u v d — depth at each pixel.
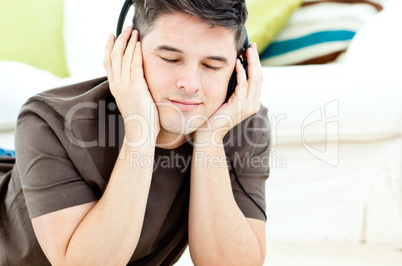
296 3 1.97
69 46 2.09
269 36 1.99
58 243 0.92
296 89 1.60
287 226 1.65
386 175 1.62
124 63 0.96
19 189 1.04
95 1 2.10
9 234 1.06
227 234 1.00
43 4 2.10
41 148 0.94
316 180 1.64
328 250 1.61
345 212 1.64
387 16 1.81
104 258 0.90
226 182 1.01
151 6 0.92
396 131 1.59
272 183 1.66
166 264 1.14
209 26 0.89
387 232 1.62
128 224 0.91
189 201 1.03
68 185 0.94
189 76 0.91
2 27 2.03
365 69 1.62
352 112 1.58
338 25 2.01
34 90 1.70
